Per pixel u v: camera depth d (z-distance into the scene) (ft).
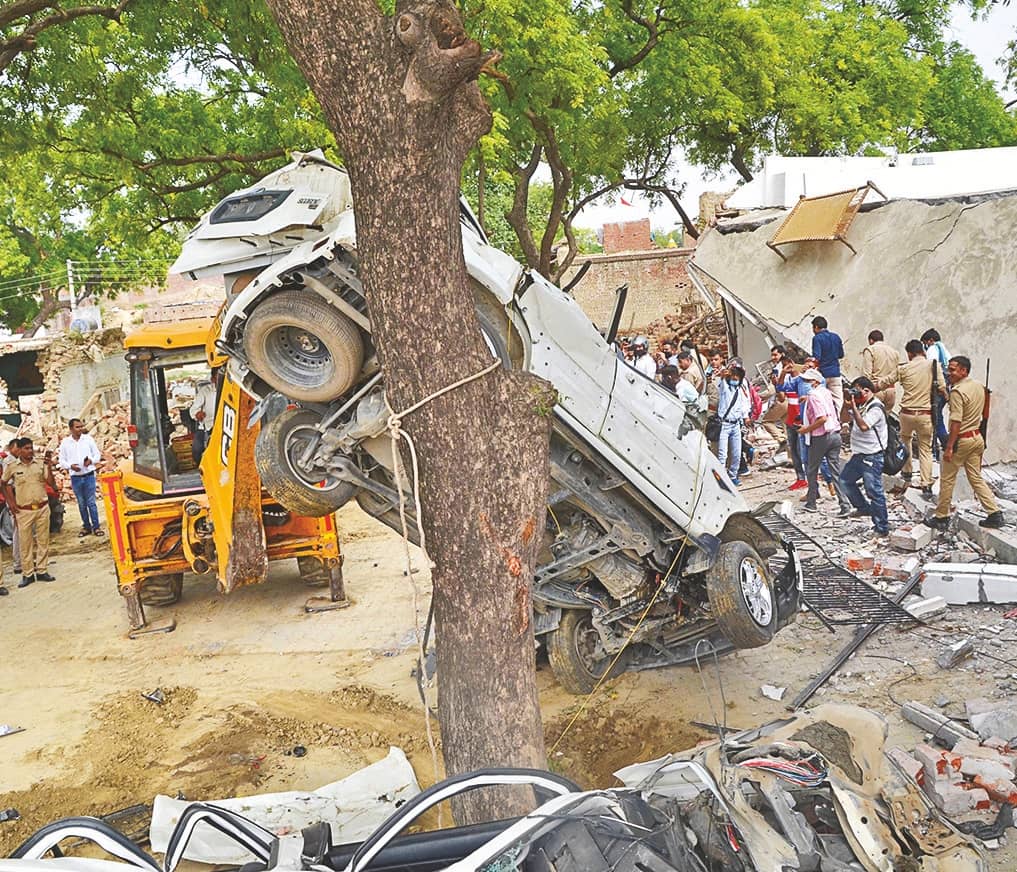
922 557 32.76
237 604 36.04
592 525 23.38
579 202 83.76
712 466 24.49
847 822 13.15
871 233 50.11
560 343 21.08
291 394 19.03
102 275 116.98
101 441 64.59
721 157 92.94
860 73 91.04
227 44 50.11
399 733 24.53
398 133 13.33
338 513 50.83
